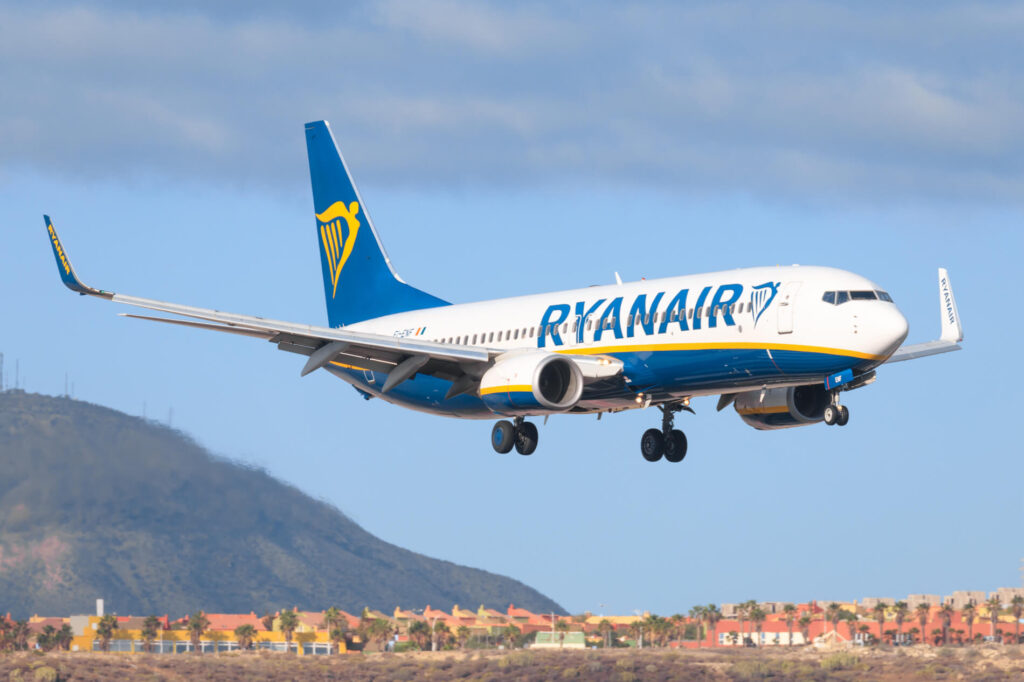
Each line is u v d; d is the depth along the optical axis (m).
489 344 164.62
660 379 145.62
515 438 167.25
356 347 154.62
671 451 162.38
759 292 137.50
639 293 149.88
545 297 163.00
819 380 136.62
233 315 146.25
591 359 148.88
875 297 132.62
